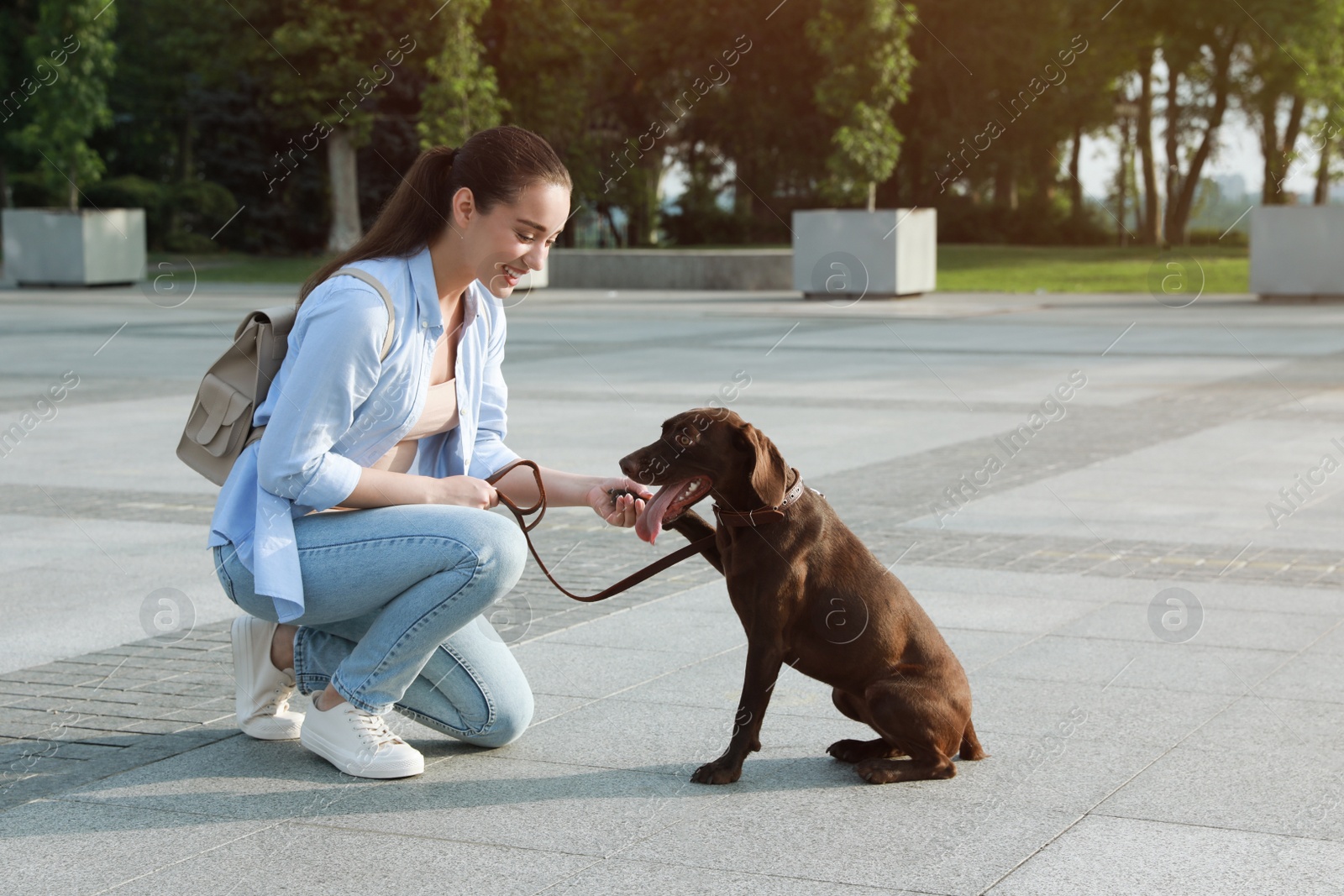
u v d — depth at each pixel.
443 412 4.07
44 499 8.55
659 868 3.37
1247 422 11.49
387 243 3.83
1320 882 3.27
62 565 6.85
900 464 9.58
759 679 3.87
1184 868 3.35
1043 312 24.17
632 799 3.84
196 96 43.03
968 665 5.16
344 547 3.84
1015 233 49.34
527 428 11.07
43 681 5.04
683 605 6.12
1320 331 19.95
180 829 3.64
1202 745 4.27
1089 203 52.06
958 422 11.52
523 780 4.00
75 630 5.73
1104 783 3.95
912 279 27.58
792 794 3.88
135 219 32.09
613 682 4.99
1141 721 4.50
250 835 3.60
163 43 41.59
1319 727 4.44
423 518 3.86
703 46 43.41
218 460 3.95
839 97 26.70
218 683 5.02
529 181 3.72
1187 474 9.22
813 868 3.36
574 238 41.09
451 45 28.58
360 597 3.88
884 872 3.34
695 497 3.76
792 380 14.41
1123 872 3.33
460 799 3.85
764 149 46.78
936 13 43.44
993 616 5.86
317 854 3.47
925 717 3.86
